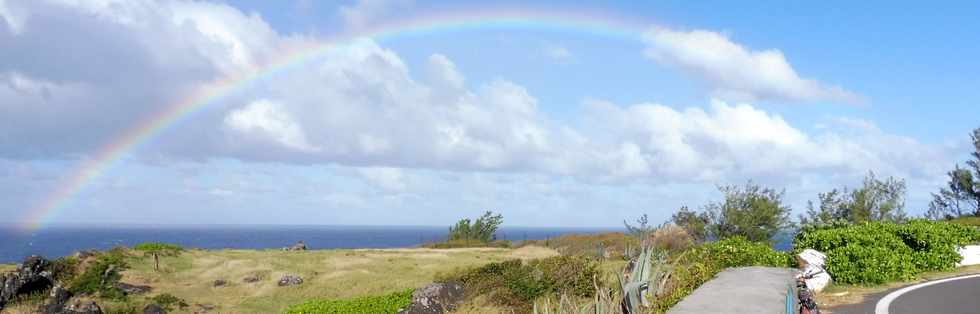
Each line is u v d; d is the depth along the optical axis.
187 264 39.72
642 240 10.03
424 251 52.19
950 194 45.97
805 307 10.27
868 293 14.25
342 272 39.28
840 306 12.73
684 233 28.56
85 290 32.03
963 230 20.56
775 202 31.27
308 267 40.75
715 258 14.69
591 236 49.59
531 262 21.34
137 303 30.97
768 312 8.04
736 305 8.56
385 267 41.16
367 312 21.39
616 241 39.59
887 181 33.25
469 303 20.72
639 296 8.71
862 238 16.36
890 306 12.60
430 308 21.00
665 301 8.64
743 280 11.28
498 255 47.19
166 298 31.84
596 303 8.30
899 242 17.73
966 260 19.66
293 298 33.34
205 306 31.70
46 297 30.38
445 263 42.56
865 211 32.38
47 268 32.66
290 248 55.78
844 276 15.40
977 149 45.44
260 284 36.09
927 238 18.36
